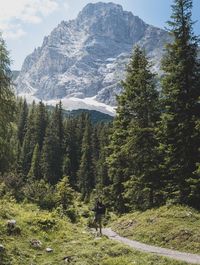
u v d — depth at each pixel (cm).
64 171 10144
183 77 3056
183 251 2156
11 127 2961
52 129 10600
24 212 2583
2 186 3956
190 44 3095
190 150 2961
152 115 3544
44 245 1989
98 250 1939
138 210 3516
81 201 8444
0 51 2688
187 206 2811
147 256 1883
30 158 10750
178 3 3128
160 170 3331
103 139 9412
